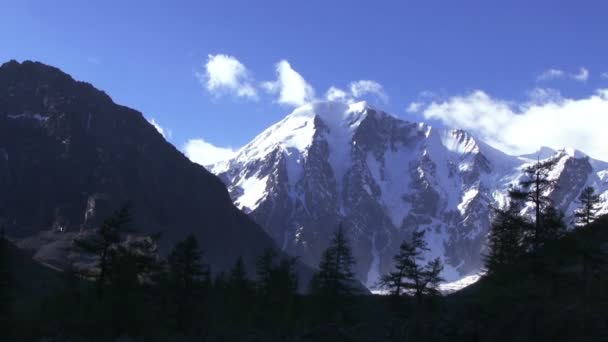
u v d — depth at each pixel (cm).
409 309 8181
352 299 8025
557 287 5200
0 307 6706
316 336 5338
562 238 5203
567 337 4003
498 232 6450
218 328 6419
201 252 6988
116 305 6125
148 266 6962
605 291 5044
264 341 5503
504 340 4338
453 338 4738
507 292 5050
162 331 6184
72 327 6222
